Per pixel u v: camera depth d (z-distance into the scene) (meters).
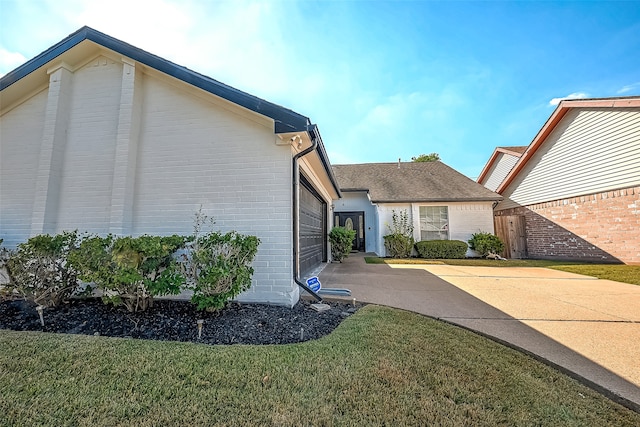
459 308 4.36
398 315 3.90
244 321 3.68
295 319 3.85
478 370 2.48
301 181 6.32
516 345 3.03
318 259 9.29
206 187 4.85
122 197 4.80
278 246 4.61
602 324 3.66
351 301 4.75
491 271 8.09
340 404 1.98
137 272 3.60
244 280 3.97
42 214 4.90
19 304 4.25
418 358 2.65
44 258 4.10
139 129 5.09
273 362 2.55
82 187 5.07
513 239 12.91
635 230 8.50
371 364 2.52
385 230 13.04
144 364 2.50
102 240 3.89
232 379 2.28
